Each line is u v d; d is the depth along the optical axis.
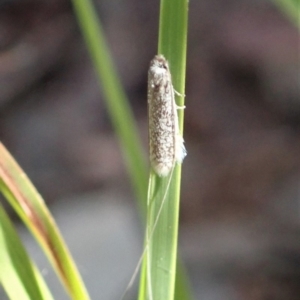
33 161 0.27
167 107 0.10
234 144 0.27
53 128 0.28
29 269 0.10
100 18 0.31
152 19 0.31
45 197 0.24
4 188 0.10
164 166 0.10
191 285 0.18
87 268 0.18
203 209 0.23
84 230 0.20
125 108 0.11
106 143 0.27
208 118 0.28
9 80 0.29
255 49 0.30
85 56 0.31
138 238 0.19
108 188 0.24
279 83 0.29
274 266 0.19
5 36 0.29
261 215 0.22
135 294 0.17
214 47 0.30
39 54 0.30
